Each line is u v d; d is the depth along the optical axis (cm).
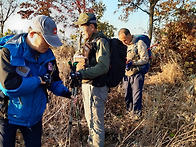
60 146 268
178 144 269
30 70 188
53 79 219
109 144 322
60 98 363
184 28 719
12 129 193
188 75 596
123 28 380
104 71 256
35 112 196
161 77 551
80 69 260
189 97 359
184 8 778
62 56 491
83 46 273
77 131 330
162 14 788
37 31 176
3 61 174
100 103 273
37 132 208
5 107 186
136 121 361
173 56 697
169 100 385
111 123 357
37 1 720
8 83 172
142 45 371
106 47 261
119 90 464
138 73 371
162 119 341
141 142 286
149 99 411
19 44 180
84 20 269
